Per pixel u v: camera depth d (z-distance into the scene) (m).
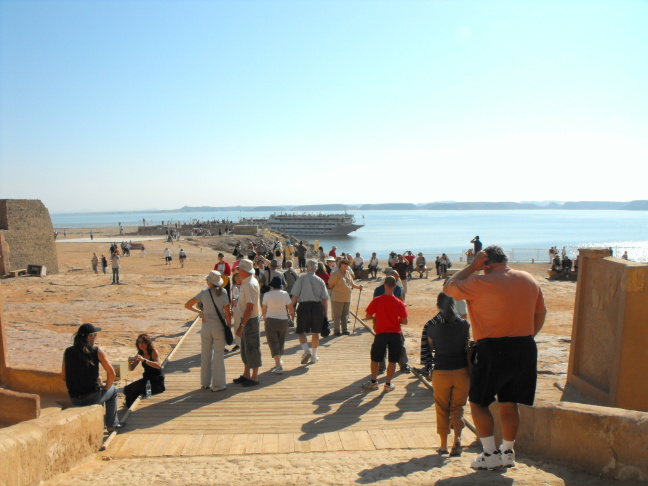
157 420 6.51
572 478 4.03
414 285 26.45
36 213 32.31
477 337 4.21
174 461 5.09
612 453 4.04
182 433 6.04
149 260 42.50
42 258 32.75
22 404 6.62
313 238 136.25
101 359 5.95
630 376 6.43
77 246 57.16
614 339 6.80
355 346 10.95
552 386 8.11
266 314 8.71
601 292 7.19
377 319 7.62
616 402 6.50
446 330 5.09
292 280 12.82
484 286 4.02
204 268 36.31
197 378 8.53
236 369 9.17
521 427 5.10
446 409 5.17
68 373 5.85
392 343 7.58
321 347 10.88
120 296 21.52
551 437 4.64
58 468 4.66
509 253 43.50
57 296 21.48
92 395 5.87
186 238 73.38
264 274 11.72
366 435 5.91
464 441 5.69
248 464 4.90
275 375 8.70
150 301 20.23
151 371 7.46
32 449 4.25
